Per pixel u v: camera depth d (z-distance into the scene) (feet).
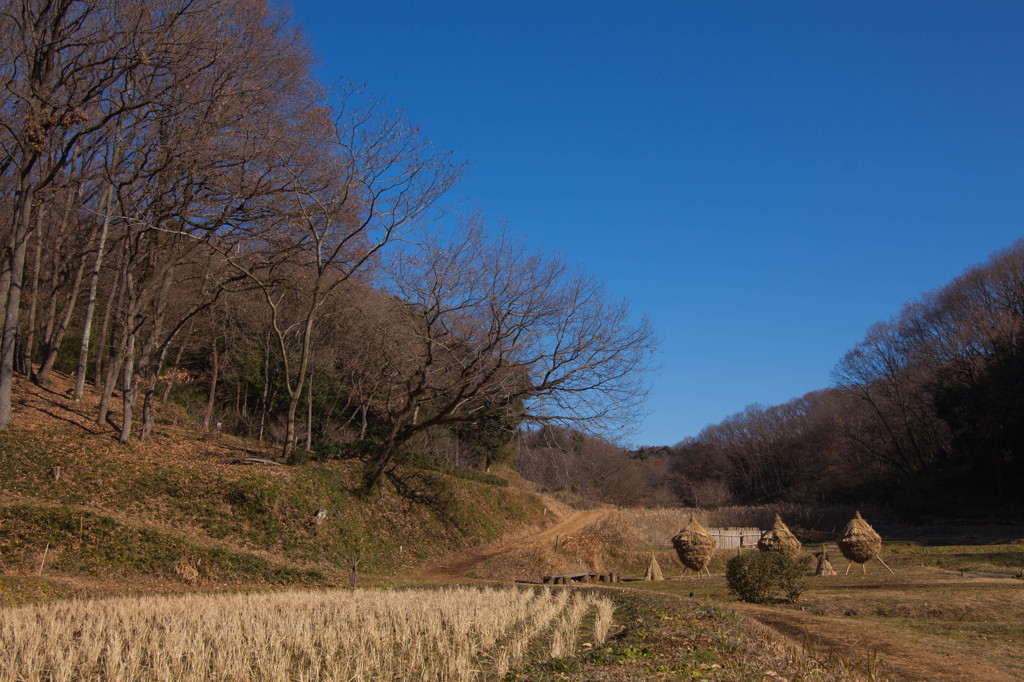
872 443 226.99
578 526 129.90
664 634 35.91
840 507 184.55
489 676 28.02
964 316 188.55
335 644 32.27
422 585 69.36
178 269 109.70
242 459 88.07
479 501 125.70
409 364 99.04
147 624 35.99
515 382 92.99
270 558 71.97
